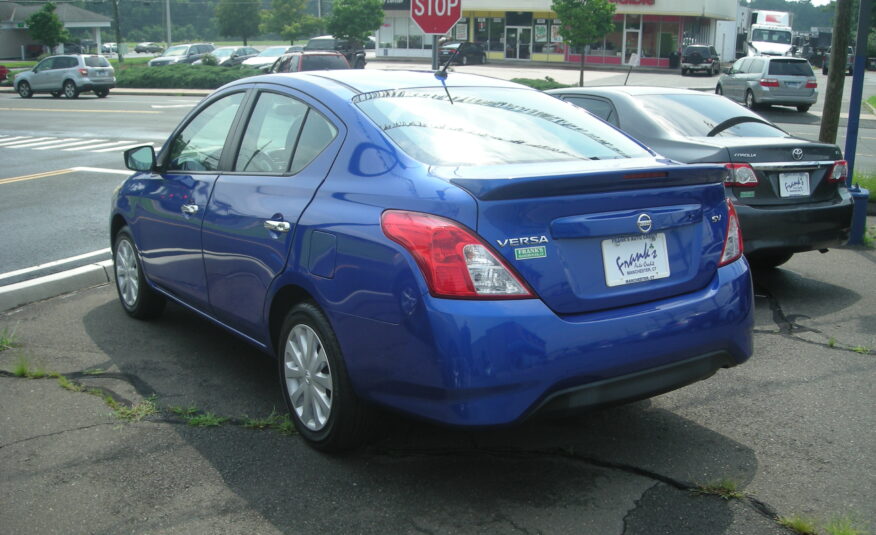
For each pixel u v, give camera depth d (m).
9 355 5.00
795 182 6.25
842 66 9.82
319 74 4.35
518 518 3.18
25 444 3.82
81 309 5.99
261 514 3.22
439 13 9.18
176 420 4.08
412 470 3.56
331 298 3.46
